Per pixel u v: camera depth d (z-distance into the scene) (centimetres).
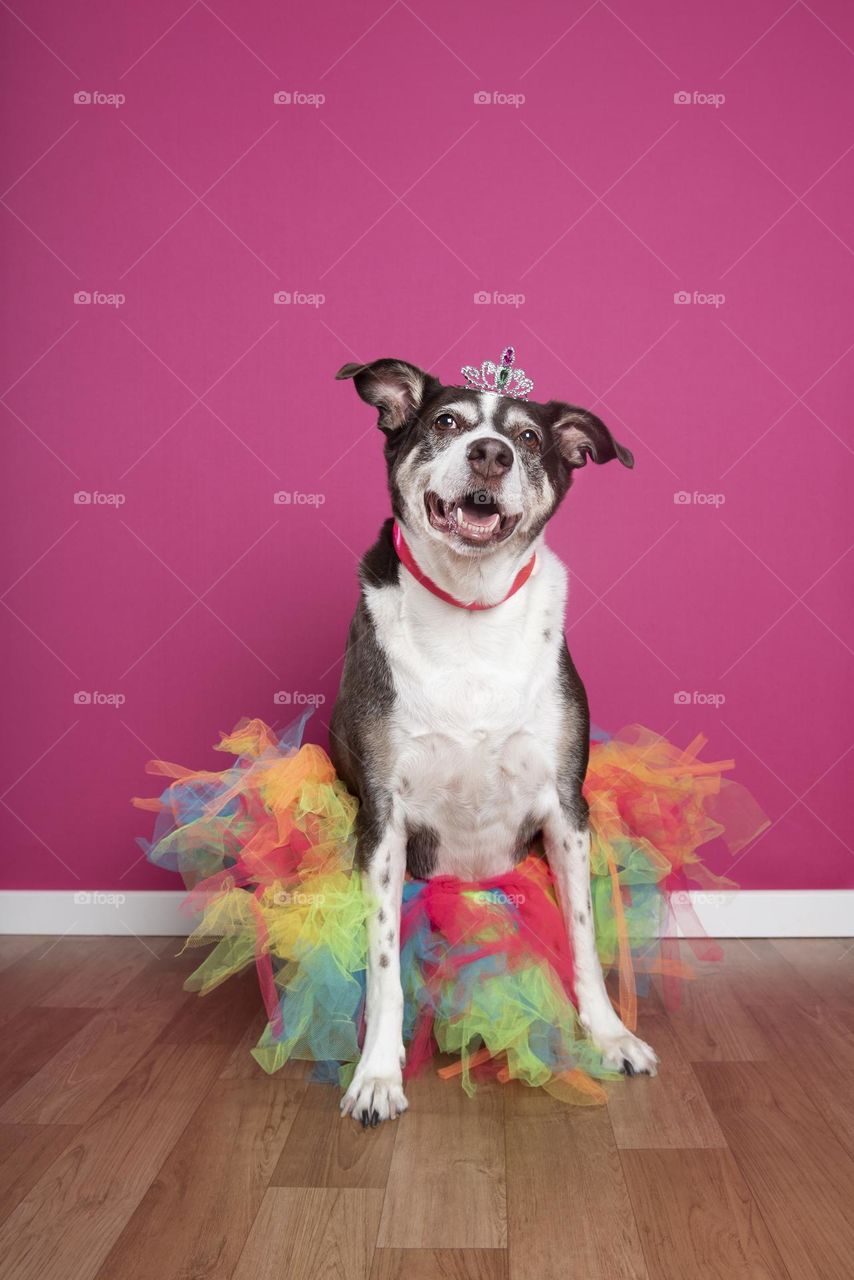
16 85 307
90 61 307
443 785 220
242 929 224
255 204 307
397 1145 182
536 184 306
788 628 308
